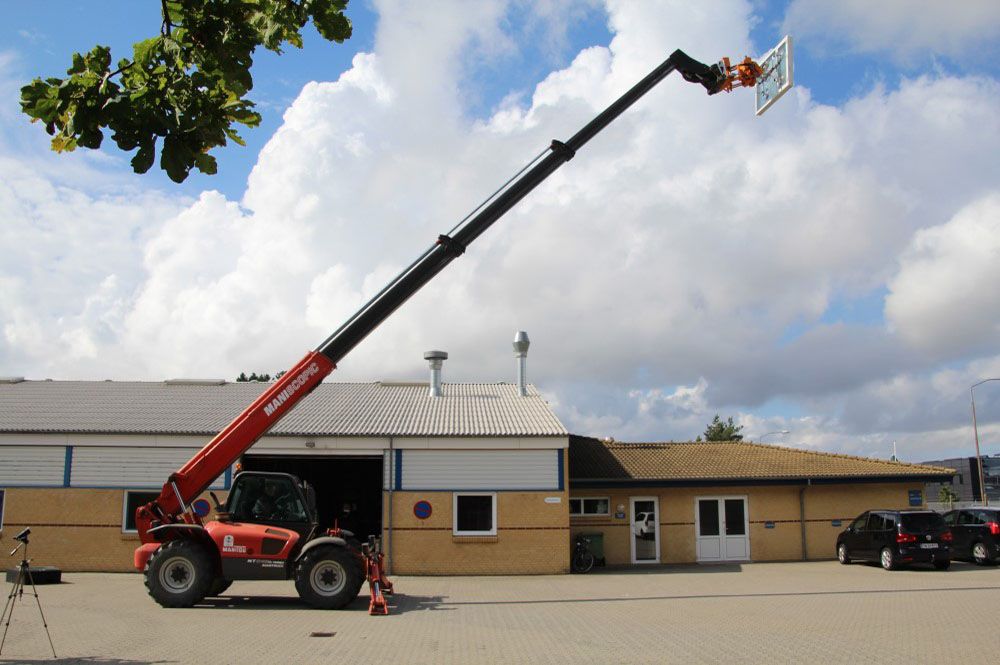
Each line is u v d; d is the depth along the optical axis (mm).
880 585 17969
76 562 21219
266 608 14078
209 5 5062
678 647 10227
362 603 14875
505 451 22141
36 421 22562
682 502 25250
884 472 25484
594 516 24875
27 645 10047
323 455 22000
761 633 11320
